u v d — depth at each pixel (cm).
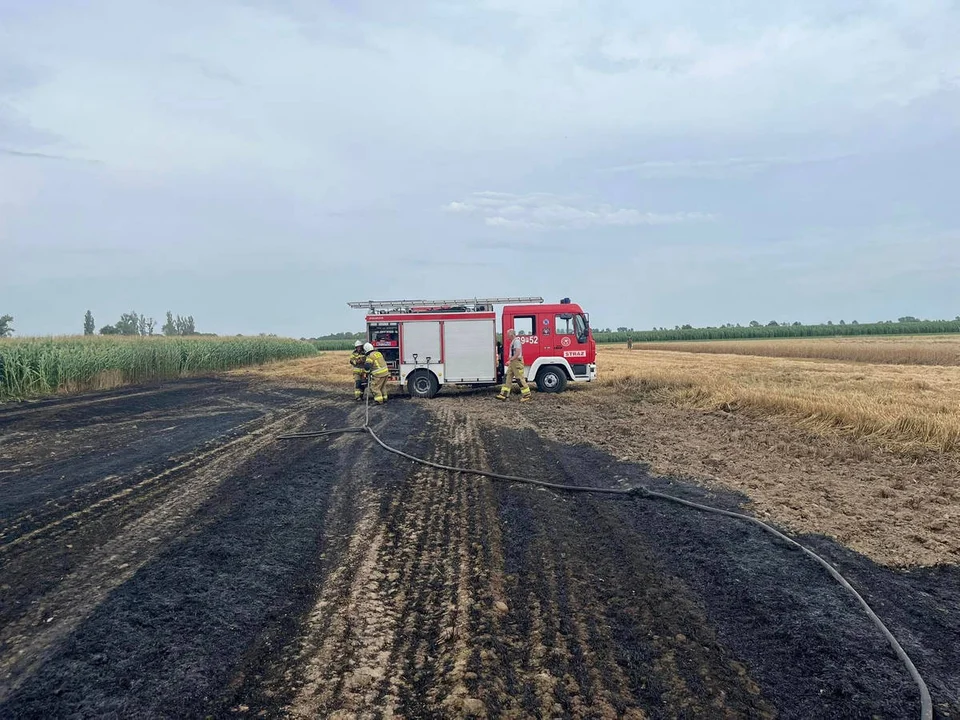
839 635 442
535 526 689
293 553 617
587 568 569
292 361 4075
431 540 648
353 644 439
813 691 378
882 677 391
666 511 737
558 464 994
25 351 2158
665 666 407
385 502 787
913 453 961
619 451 1078
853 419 1144
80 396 2108
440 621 471
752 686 383
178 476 926
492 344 1986
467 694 376
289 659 422
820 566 562
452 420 1484
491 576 552
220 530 683
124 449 1140
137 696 382
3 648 440
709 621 466
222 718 359
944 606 486
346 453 1098
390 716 358
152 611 493
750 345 5484
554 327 2020
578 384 2238
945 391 1698
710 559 584
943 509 714
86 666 415
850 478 862
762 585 525
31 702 376
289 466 994
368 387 1845
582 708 363
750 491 807
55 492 836
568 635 447
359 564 583
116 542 645
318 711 363
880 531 650
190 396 2116
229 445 1179
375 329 2023
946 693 375
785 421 1263
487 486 865
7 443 1206
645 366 2938
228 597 519
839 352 4228
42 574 564
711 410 1491
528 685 387
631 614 479
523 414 1574
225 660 422
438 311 2027
